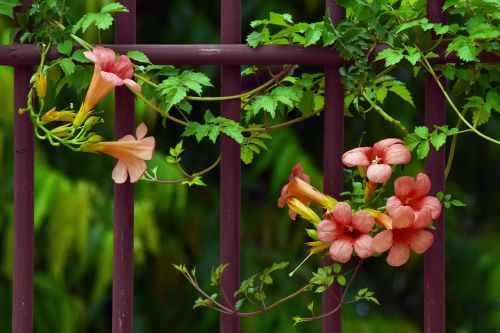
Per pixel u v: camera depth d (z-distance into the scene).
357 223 1.88
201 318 3.64
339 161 1.94
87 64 1.95
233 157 1.95
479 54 1.92
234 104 1.94
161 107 1.96
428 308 1.94
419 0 1.96
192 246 3.63
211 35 3.59
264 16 3.53
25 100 1.94
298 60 1.92
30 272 1.95
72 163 3.54
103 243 3.21
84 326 3.63
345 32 1.91
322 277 1.92
